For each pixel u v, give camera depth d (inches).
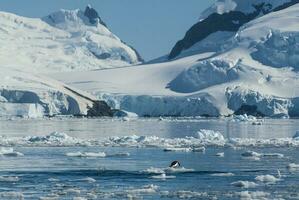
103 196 4916.3
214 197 4879.4
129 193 5034.5
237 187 5329.7
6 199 4778.5
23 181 5639.8
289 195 4945.9
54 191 5137.8
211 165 6702.8
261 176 5698.8
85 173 6112.2
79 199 4734.3
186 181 5654.5
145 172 6156.5
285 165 6683.1
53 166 6574.8
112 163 6855.3
